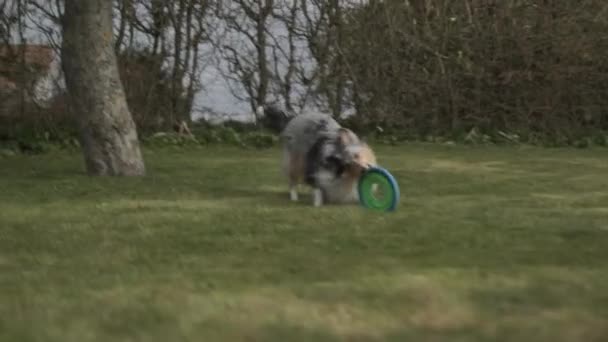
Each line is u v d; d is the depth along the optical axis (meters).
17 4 17.14
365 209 9.32
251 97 19.44
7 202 9.89
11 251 7.02
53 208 9.41
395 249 6.96
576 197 10.43
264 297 5.42
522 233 7.66
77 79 12.34
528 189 11.29
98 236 7.67
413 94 19.44
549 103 19.17
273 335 4.62
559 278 5.85
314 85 19.41
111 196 10.45
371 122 19.55
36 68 17.44
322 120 10.20
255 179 12.51
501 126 19.31
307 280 5.88
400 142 18.72
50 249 7.09
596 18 18.98
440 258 6.59
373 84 19.36
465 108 19.38
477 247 7.02
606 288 5.56
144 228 8.09
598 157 15.94
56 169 13.68
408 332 4.67
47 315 5.04
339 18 19.19
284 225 8.20
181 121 18.91
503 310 5.08
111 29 12.41
